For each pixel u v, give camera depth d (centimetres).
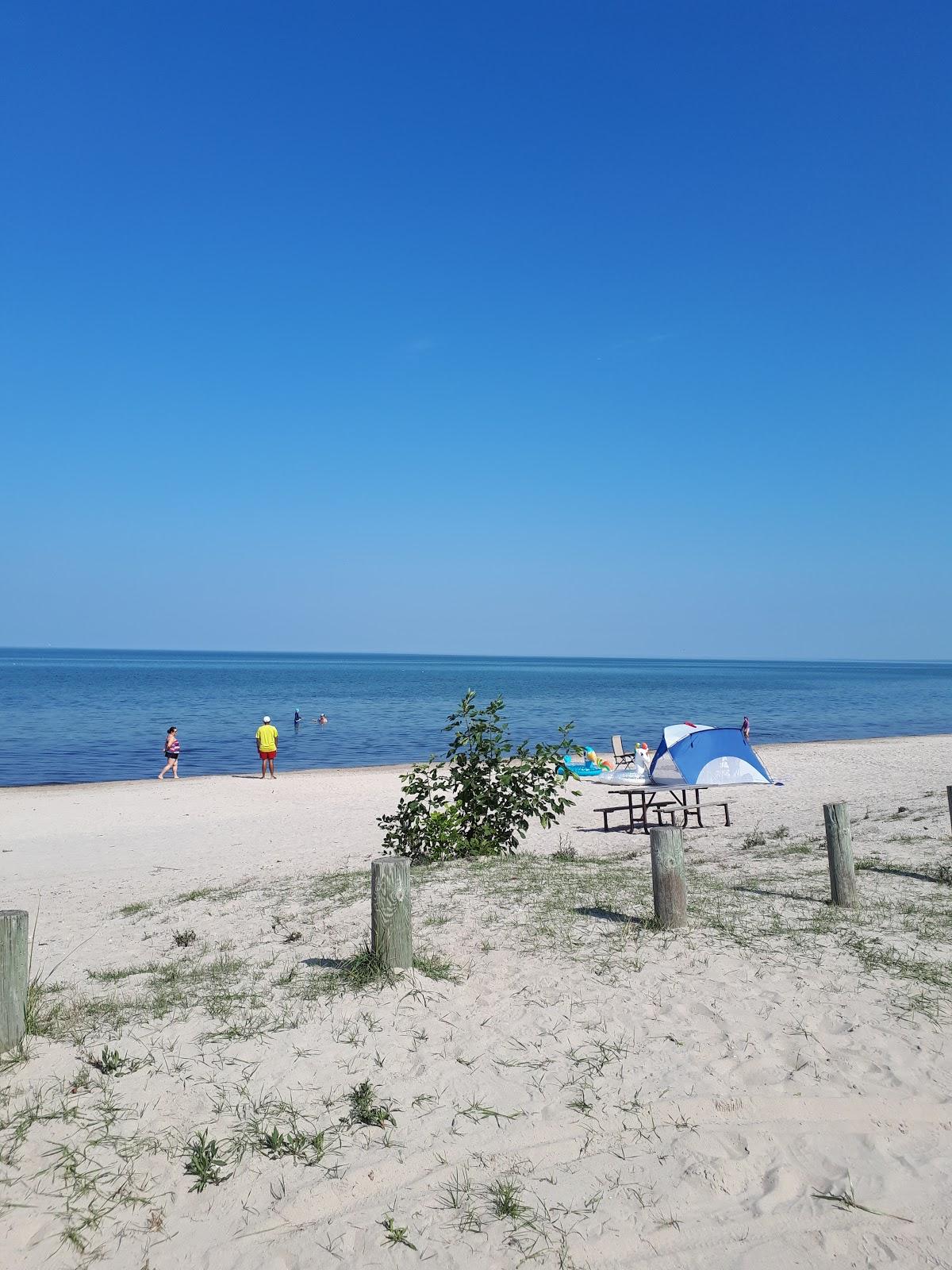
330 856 1438
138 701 6950
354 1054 468
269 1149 378
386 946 587
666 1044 477
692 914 741
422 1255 315
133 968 678
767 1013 515
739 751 1591
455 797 1174
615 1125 396
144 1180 358
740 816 1744
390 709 6462
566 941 665
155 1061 458
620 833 1564
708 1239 322
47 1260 312
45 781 2823
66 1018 523
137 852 1549
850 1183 353
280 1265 312
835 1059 456
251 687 9712
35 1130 387
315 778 2769
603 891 853
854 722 5541
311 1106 414
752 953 623
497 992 557
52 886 1241
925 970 584
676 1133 389
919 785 2184
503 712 6100
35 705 6366
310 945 700
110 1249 319
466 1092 427
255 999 557
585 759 2558
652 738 4159
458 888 878
